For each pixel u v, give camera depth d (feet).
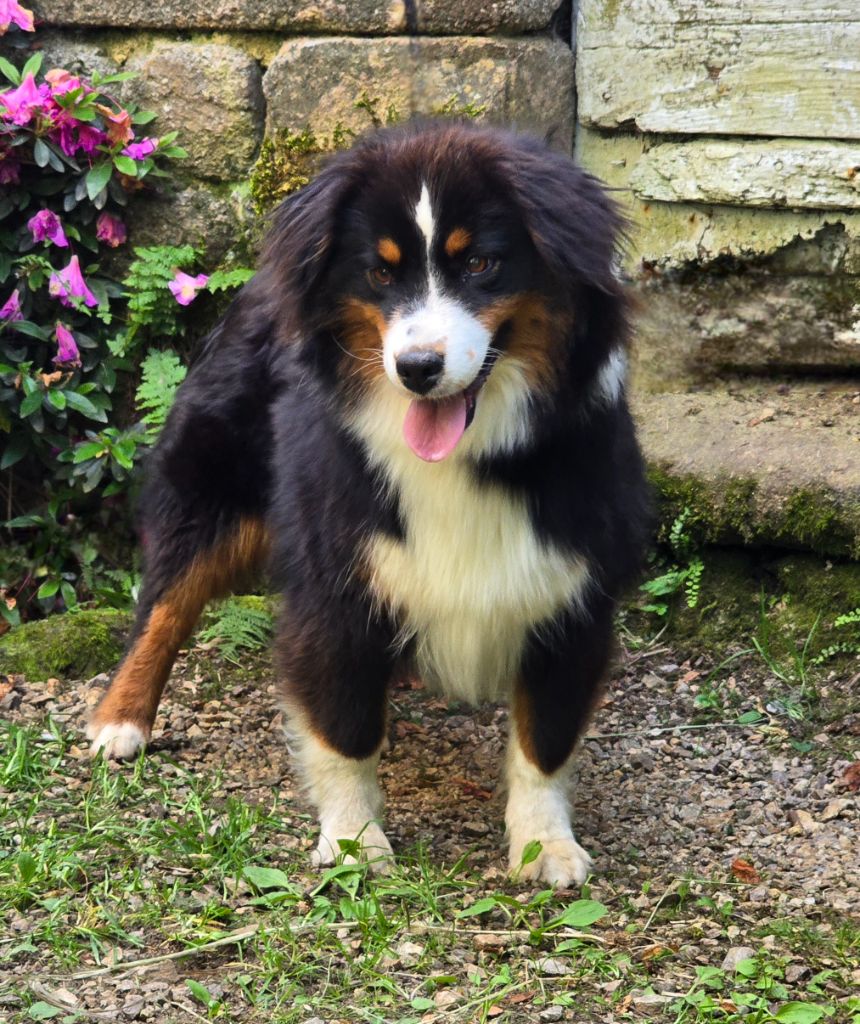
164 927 8.12
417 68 10.17
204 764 9.17
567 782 8.68
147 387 10.41
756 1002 7.75
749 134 10.14
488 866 8.52
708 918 8.20
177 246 10.54
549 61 10.36
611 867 8.52
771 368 10.40
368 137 8.25
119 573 10.61
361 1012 7.73
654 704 9.63
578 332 8.10
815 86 9.98
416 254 8.02
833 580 9.82
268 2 10.26
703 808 8.92
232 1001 7.80
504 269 8.02
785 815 8.86
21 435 10.51
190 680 9.78
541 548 8.31
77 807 8.77
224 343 9.30
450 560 8.32
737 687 9.71
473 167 7.97
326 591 8.43
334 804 8.57
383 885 8.28
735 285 10.30
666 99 10.21
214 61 10.34
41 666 9.82
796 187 10.01
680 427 10.14
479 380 8.09
